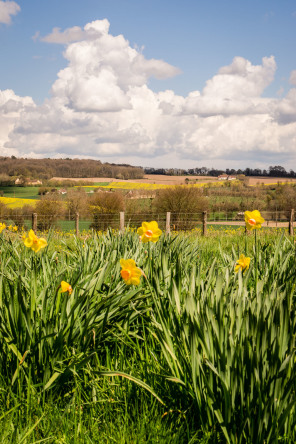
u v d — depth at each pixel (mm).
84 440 2199
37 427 2283
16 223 25750
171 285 2990
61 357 2668
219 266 4559
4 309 2832
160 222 25406
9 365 2730
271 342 2189
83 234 18047
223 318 2375
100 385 2719
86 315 2971
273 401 1972
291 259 4469
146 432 2287
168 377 2359
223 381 2092
